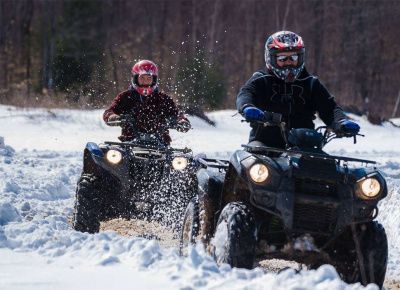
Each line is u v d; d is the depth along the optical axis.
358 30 121.06
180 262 10.32
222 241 11.29
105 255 11.17
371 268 11.85
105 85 66.19
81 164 27.73
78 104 59.66
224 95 71.62
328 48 121.50
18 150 33.66
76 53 96.25
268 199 11.55
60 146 38.31
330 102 13.61
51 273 10.27
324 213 11.63
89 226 15.68
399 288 13.33
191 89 62.50
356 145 44.78
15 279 9.89
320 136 12.26
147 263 10.64
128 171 16.02
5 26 108.38
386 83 120.81
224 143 41.59
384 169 29.39
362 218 11.77
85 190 15.81
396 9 121.44
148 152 16.39
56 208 18.81
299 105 13.62
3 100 61.62
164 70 61.44
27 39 104.69
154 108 18.61
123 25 116.75
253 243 11.21
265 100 13.56
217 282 9.54
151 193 16.12
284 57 13.35
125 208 16.19
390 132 56.59
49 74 91.88
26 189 20.66
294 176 11.61
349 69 120.38
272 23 118.19
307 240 11.74
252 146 12.09
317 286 9.12
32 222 14.41
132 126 17.62
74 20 104.50
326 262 12.22
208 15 118.06
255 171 11.57
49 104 58.00
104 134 44.66
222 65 101.50
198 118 51.38
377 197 11.73
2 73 101.44
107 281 9.84
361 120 60.59
